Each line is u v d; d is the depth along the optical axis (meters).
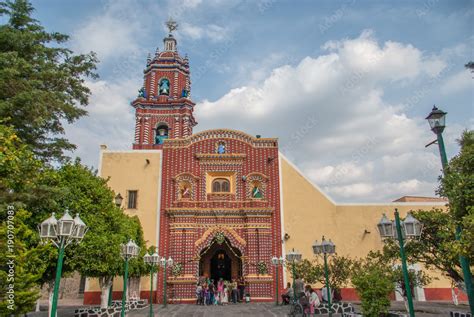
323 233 35.69
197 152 37.69
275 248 35.03
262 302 32.72
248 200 35.97
